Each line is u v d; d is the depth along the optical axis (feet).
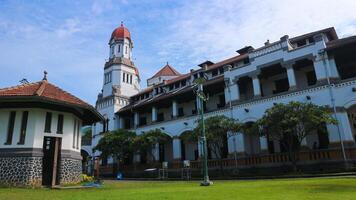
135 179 116.78
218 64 132.67
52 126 75.20
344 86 88.12
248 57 117.60
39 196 43.75
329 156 85.81
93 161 134.21
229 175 102.73
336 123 82.07
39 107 73.20
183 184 69.21
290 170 92.17
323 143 95.35
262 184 55.52
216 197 35.96
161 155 144.15
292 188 43.96
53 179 69.72
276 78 111.45
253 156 102.42
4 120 71.82
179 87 145.18
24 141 70.33
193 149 131.64
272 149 105.29
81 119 90.63
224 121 100.73
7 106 72.69
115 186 67.41
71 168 78.43
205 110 126.31
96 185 65.67
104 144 134.41
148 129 145.38
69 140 79.05
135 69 187.93
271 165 96.89
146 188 57.67
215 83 118.62
